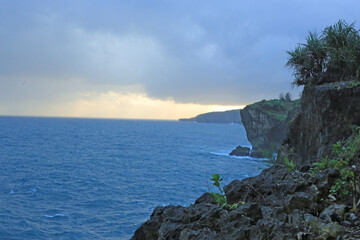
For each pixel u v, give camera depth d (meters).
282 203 3.89
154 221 3.86
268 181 4.57
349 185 4.06
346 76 9.94
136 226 33.09
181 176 61.06
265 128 81.06
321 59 11.14
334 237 3.16
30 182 55.50
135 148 118.94
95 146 123.88
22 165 74.88
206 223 3.45
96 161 83.56
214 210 3.54
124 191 49.06
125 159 87.94
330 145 8.88
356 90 8.71
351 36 10.23
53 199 44.50
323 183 4.17
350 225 3.42
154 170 68.62
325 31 10.94
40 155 93.62
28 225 33.12
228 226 3.15
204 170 67.06
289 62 11.82
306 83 11.43
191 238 3.21
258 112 82.94
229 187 4.72
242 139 189.62
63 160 84.69
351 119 8.58
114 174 64.31
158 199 44.25
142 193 47.62
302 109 11.82
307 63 11.23
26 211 38.41
